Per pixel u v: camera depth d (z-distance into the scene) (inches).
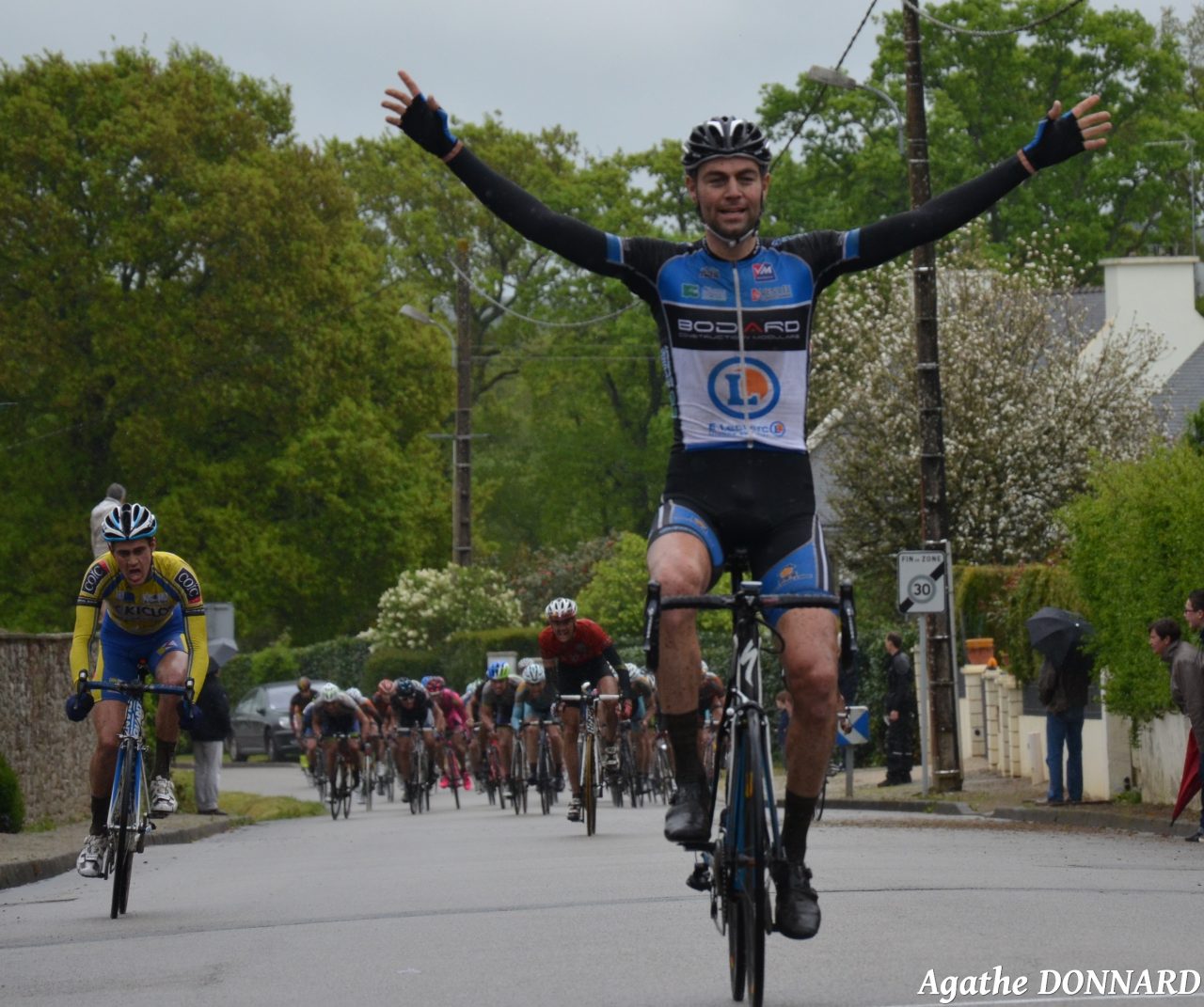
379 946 885.2
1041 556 3715.6
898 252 698.8
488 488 6486.2
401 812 2898.6
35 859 1584.6
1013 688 2657.5
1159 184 6220.5
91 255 5078.7
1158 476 1898.4
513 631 4638.3
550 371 7081.7
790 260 694.5
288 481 5388.8
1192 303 5083.7
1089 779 2258.9
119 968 862.5
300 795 3516.2
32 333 5029.5
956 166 5925.2
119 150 5123.0
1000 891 1060.5
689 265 691.4
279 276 5339.6
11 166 5123.0
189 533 5191.9
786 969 753.6
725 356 688.4
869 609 3949.3
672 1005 676.7
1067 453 3784.5
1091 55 6274.6
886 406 3826.3
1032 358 3986.2
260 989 762.2
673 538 674.2
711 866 736.3
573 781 1958.7
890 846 1566.2
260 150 5403.5
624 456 7101.4
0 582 5221.5
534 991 722.8
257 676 5516.7
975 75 6181.1
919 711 3228.3
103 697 1126.4
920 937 837.2
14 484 5221.5
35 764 2140.7
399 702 2856.8
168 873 1550.2
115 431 5226.4
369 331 5743.1
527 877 1248.8
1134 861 1371.8
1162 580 1872.5
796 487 687.1
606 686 1963.6
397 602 4879.4
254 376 5285.4
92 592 1128.8
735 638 676.1
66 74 5191.9
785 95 6186.0
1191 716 1649.9
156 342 5103.3
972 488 3750.0
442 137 690.2
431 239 6865.2
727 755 696.4
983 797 2369.6
